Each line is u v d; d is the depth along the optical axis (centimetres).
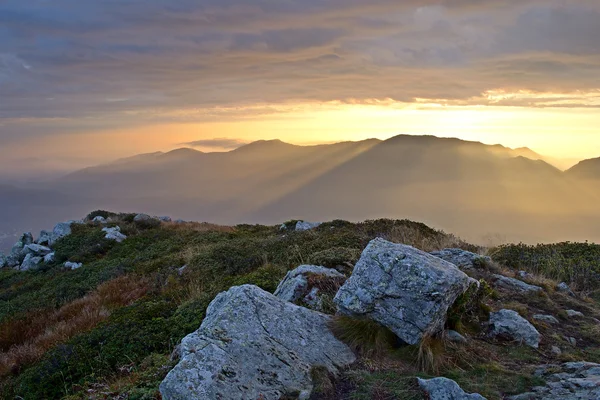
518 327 402
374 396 305
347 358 353
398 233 832
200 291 629
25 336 714
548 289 534
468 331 401
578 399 294
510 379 331
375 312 371
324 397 307
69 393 437
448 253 634
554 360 366
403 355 354
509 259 687
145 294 752
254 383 303
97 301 771
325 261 584
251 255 807
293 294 464
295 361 330
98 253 1318
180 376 292
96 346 502
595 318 470
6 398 475
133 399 331
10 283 1238
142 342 485
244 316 362
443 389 300
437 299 354
